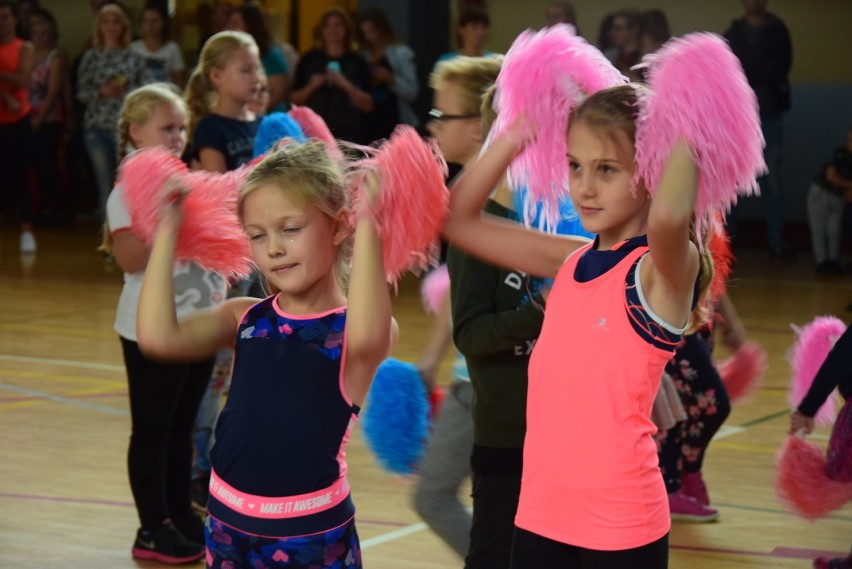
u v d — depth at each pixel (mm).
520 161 3434
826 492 5297
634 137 3164
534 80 3326
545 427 3273
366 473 7211
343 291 3533
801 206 19719
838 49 19484
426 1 16922
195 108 6699
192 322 3535
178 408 5703
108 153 15938
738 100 3051
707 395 6418
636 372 3160
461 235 3398
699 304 3439
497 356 4125
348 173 3381
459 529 4598
